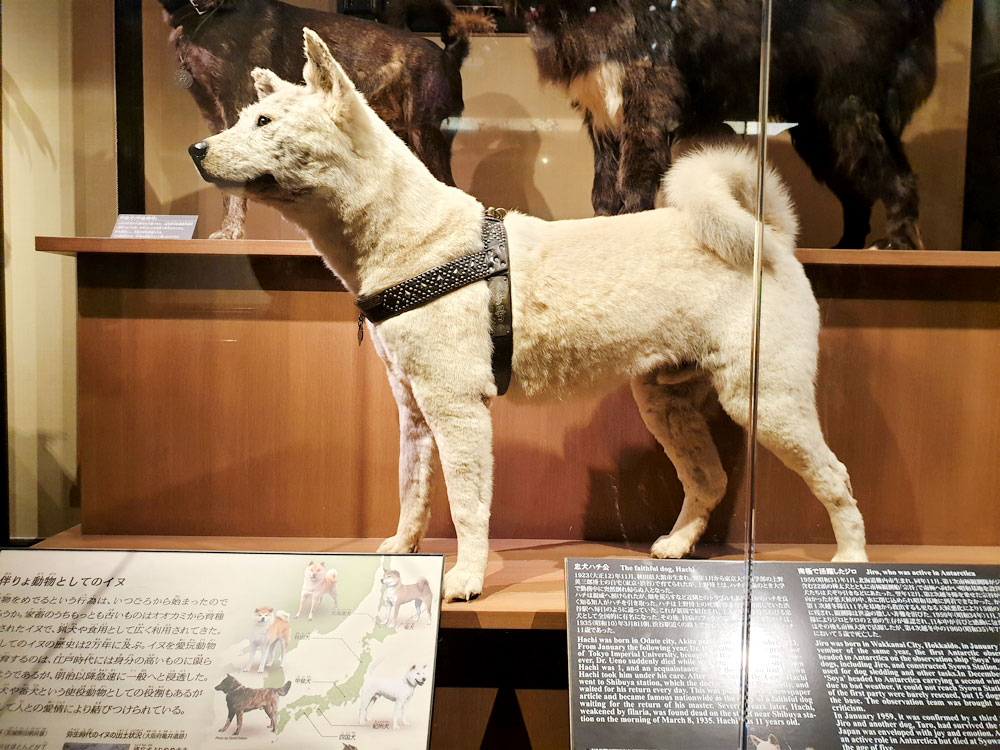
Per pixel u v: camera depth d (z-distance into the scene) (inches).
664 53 58.6
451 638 57.0
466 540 49.3
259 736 40.6
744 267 50.8
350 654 43.1
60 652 42.8
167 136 63.1
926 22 57.5
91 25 63.1
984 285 58.1
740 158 54.6
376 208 47.6
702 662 43.6
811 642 43.9
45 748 39.9
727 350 50.7
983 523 59.2
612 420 62.0
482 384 48.4
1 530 64.6
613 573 47.7
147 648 42.9
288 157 45.2
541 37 59.6
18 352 66.2
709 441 57.2
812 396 51.8
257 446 62.1
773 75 57.5
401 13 60.6
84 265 60.2
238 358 61.5
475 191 62.7
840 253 57.7
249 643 43.2
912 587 46.3
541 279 49.9
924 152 59.3
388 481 62.3
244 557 46.3
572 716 41.5
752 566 47.4
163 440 61.9
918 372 58.6
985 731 40.9
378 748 40.4
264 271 60.8
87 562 46.0
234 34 59.2
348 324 61.2
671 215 52.8
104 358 61.1
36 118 64.0
